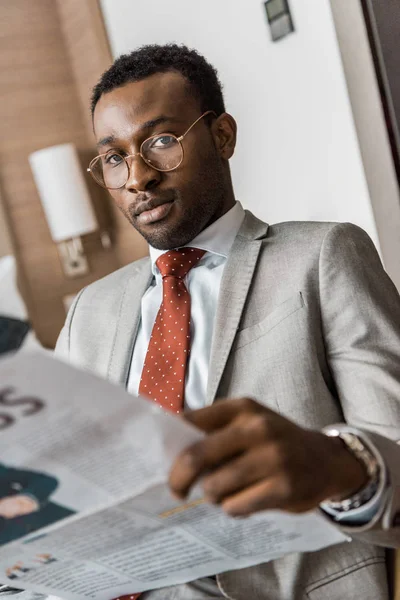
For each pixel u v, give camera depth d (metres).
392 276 2.26
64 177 3.84
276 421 0.68
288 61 2.47
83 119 4.12
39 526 0.81
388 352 1.21
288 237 1.37
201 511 0.79
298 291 1.27
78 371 0.61
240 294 1.31
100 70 3.72
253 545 0.85
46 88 4.07
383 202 2.23
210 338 1.33
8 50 4.02
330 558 1.08
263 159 2.74
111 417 0.65
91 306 1.54
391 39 2.16
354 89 2.23
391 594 1.06
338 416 1.21
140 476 0.73
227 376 1.26
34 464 0.70
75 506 0.78
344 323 1.24
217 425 0.70
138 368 1.40
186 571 0.91
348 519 0.82
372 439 0.82
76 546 0.85
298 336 1.23
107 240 4.14
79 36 3.85
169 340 1.34
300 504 0.68
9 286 1.71
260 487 0.65
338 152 2.35
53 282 4.10
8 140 4.03
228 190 1.48
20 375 0.60
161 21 3.12
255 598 1.07
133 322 1.44
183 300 1.37
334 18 2.22
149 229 1.40
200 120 1.42
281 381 1.21
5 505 0.76
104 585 0.96
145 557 0.88
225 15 2.72
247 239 1.40
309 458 0.69
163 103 1.38
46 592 0.98
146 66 1.41
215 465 0.67
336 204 2.42
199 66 1.47
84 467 0.72
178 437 0.66
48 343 4.08
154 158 1.38
